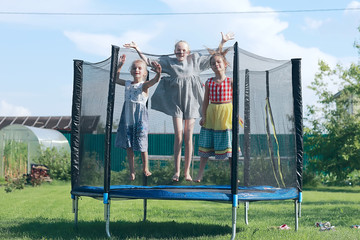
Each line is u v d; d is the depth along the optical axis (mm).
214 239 5742
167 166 7379
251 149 6660
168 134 7355
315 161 18688
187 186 7125
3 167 18641
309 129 18969
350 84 19359
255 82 6652
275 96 6508
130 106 6652
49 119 25781
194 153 7406
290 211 9461
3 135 18828
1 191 14672
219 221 7934
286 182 6359
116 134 6793
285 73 6613
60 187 16406
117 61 5891
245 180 6996
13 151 18625
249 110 7008
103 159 6164
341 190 17109
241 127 7023
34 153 18531
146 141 6695
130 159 6785
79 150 6547
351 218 8156
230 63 6578
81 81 6734
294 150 6473
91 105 6434
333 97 19172
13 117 26562
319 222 7508
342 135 18438
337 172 18484
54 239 5754
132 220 7910
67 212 9156
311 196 13625
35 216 8398
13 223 7391
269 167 6445
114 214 8883
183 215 8789
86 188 6188
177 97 7000
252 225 7344
